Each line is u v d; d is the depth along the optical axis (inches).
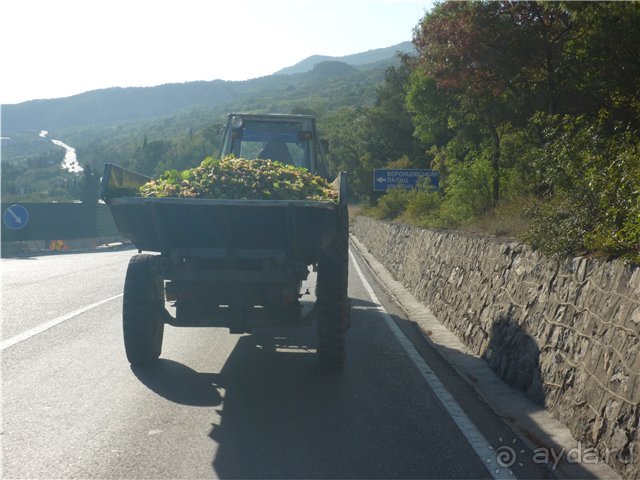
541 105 661.9
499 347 352.2
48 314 497.7
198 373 334.6
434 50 680.4
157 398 289.4
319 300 332.8
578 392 249.6
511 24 620.1
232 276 320.5
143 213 316.5
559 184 360.8
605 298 246.8
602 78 585.3
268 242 316.8
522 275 349.7
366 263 1088.2
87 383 311.0
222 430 250.1
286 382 320.5
